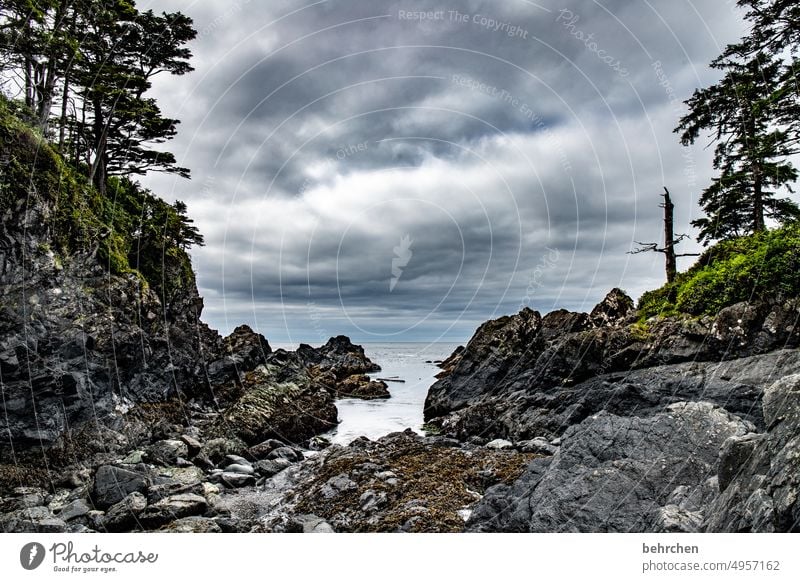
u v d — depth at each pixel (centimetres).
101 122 1945
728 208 1830
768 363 1213
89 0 1662
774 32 1489
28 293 1341
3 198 1296
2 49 1505
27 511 1012
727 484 575
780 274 1319
